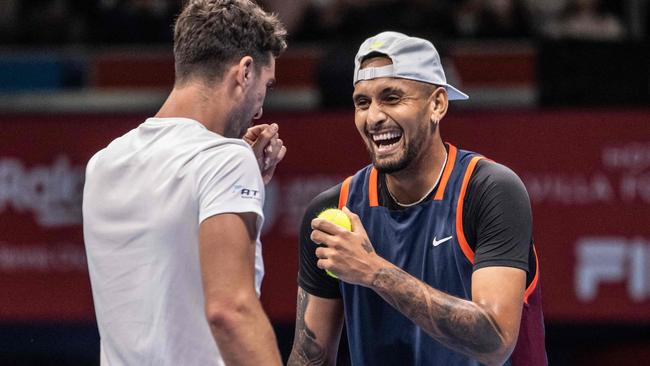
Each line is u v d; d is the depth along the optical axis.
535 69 21.00
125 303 8.05
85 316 19.58
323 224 8.34
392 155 8.81
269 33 8.35
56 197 19.75
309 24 23.47
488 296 8.43
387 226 9.20
